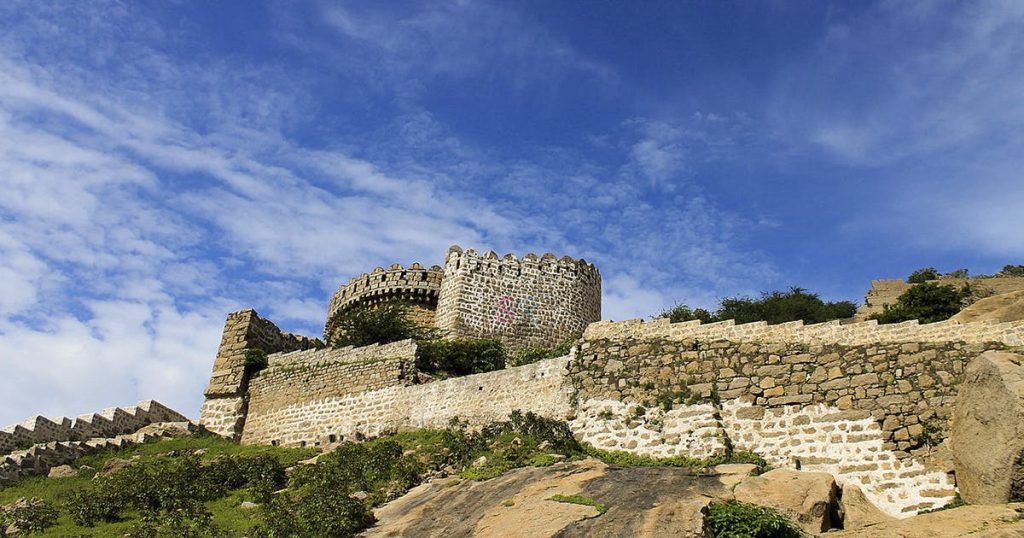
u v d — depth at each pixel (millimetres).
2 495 28969
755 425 24266
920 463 21516
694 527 17516
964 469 19656
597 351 28641
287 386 38156
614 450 25656
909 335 23812
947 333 23297
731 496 19641
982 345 22594
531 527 18719
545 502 20047
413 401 33344
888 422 22469
